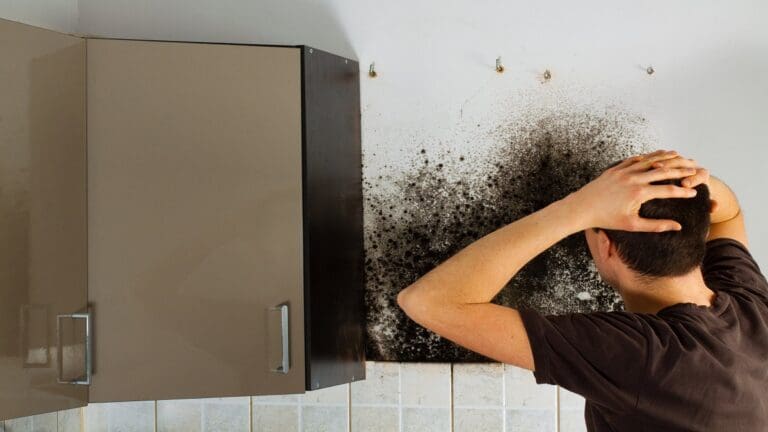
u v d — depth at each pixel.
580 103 1.74
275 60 1.57
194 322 1.55
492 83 1.77
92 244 1.54
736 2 1.69
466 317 0.96
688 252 1.02
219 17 1.90
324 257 1.62
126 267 1.54
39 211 1.43
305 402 1.85
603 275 1.11
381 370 1.81
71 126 1.50
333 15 1.85
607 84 1.73
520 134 1.76
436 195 1.79
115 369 1.54
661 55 1.71
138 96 1.54
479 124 1.78
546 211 1.00
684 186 0.99
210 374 1.55
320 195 1.62
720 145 1.69
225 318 1.55
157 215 1.55
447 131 1.79
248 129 1.56
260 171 1.56
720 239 1.22
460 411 1.78
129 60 1.54
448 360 1.79
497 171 1.77
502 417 1.77
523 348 0.95
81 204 1.52
